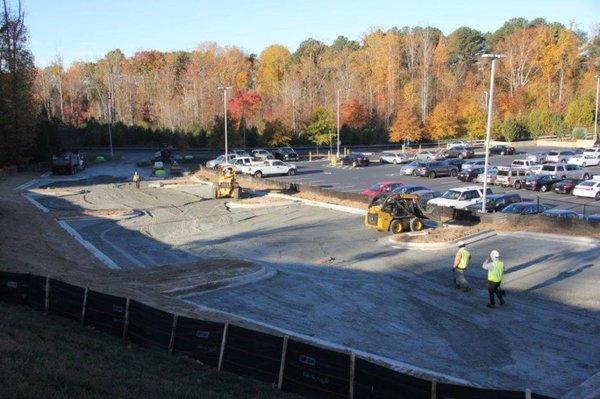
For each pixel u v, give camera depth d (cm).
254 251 2745
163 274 2178
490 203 3659
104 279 2052
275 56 15012
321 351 1077
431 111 11550
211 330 1232
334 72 13162
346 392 1042
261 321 1644
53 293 1552
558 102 11912
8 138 7244
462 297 1878
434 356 1396
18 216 3466
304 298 1884
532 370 1315
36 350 1067
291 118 10531
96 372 999
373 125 11125
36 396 815
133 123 12350
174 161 7175
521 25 15725
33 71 7569
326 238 2978
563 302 1795
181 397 941
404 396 974
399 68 12888
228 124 9244
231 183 4544
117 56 15962
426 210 3203
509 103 11762
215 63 13950
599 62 12744
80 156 7550
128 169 7469
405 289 1983
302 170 6988
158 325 1321
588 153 6831
